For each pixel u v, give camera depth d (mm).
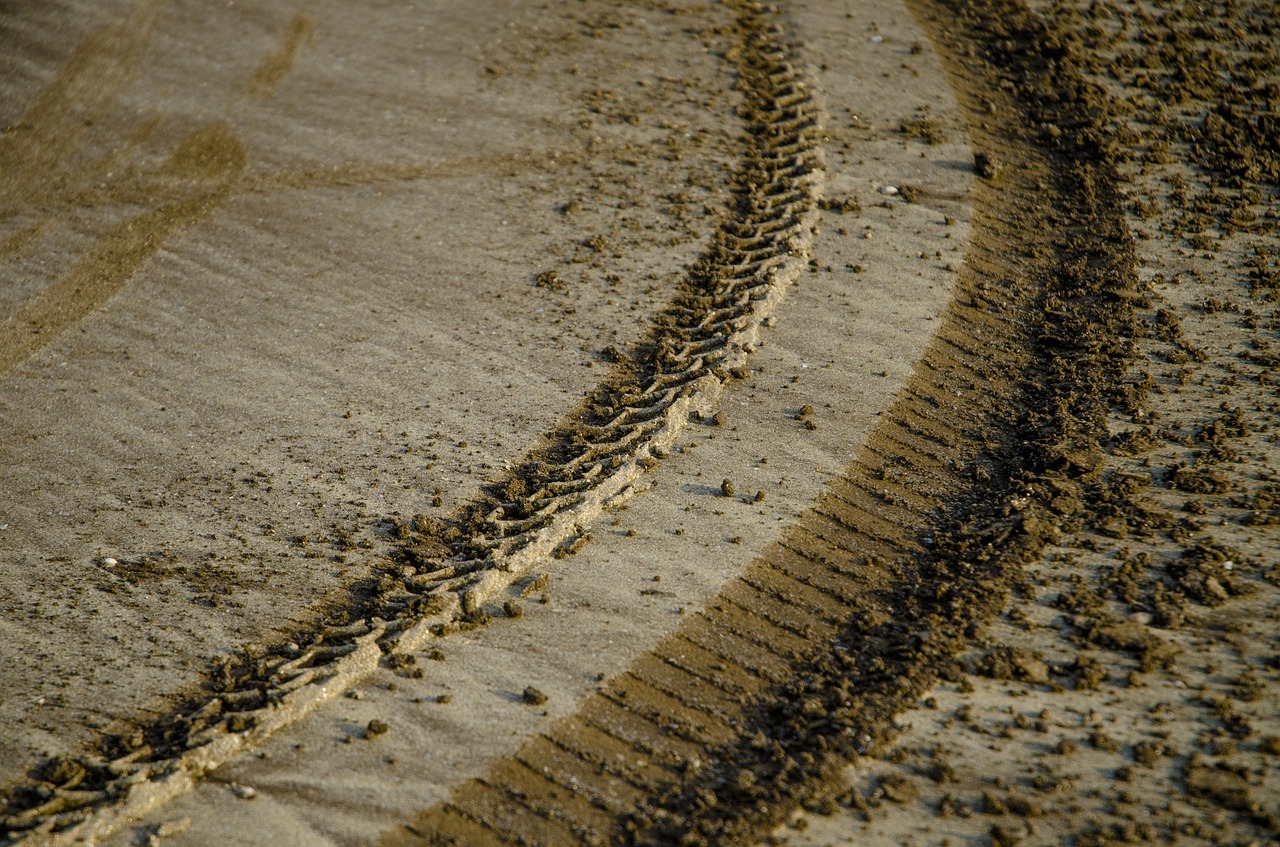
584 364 8898
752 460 7957
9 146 11617
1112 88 12125
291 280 9914
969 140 11586
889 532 7379
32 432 8281
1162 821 5379
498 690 6266
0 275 9961
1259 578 6766
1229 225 10109
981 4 14023
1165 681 6156
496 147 11609
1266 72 12242
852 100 12211
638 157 11414
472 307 9539
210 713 6133
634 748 5957
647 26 13820
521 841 5453
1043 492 7512
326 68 13000
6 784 5781
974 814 5473
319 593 6973
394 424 8328
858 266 9844
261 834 5465
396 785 5723
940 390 8602
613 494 7598
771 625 6699
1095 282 9570
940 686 6215
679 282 9734
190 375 8844
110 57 13109
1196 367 8586
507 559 7000
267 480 7828
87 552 7258
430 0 14375
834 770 5734
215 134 11852
